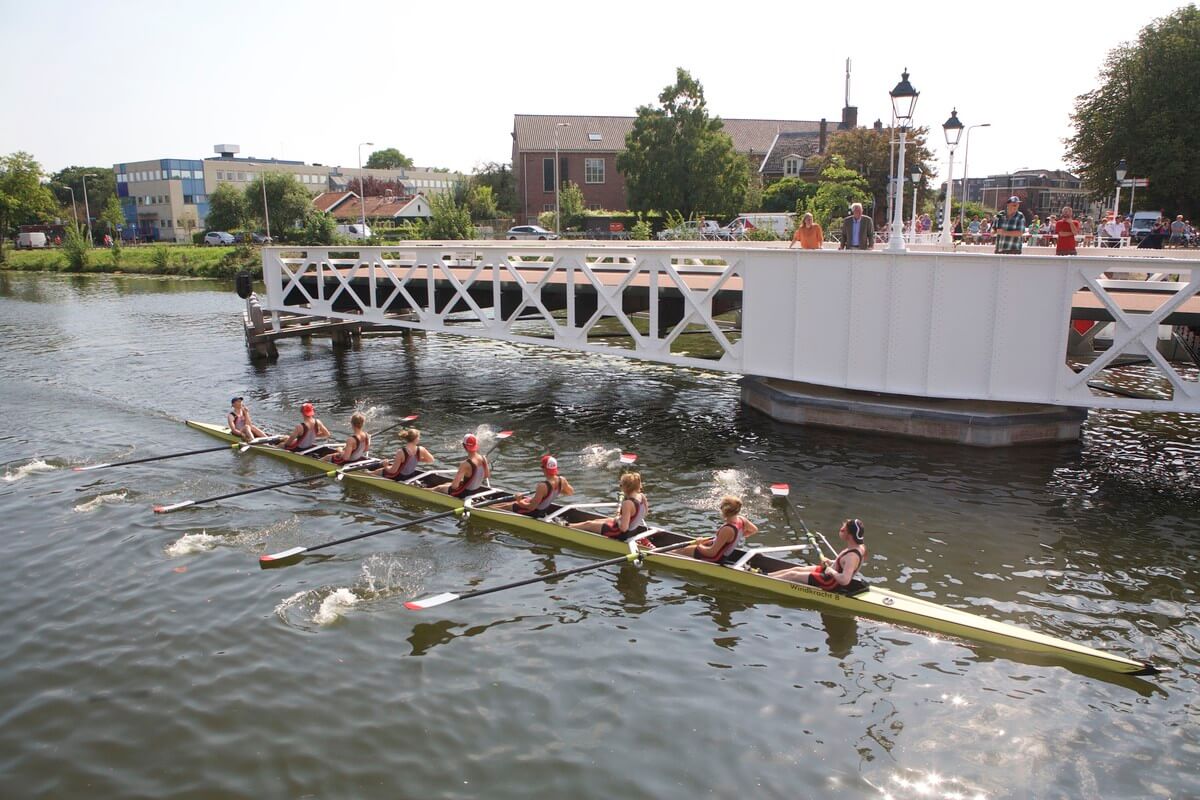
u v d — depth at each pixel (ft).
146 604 38.09
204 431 66.23
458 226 205.05
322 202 353.51
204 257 258.16
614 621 36.40
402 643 34.65
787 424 66.13
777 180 241.96
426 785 26.43
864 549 39.42
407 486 51.11
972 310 54.39
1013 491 50.62
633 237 178.81
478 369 93.15
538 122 266.16
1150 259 48.80
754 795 25.95
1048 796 25.88
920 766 27.20
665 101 199.62
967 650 33.86
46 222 387.75
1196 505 48.42
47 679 32.37
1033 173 355.15
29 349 108.27
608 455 59.47
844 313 58.75
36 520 48.06
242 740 28.66
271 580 40.34
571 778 26.68
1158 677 31.94
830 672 32.48
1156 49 163.02
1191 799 25.75
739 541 41.14
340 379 87.71
